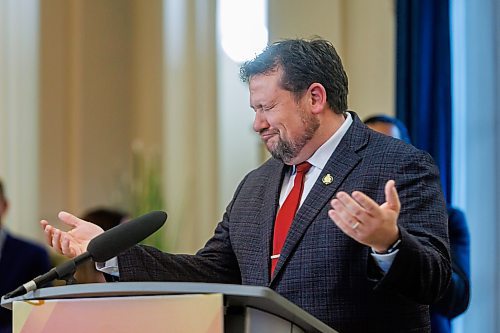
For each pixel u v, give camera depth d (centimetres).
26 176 1122
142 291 269
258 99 364
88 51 1150
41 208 1121
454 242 548
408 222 340
